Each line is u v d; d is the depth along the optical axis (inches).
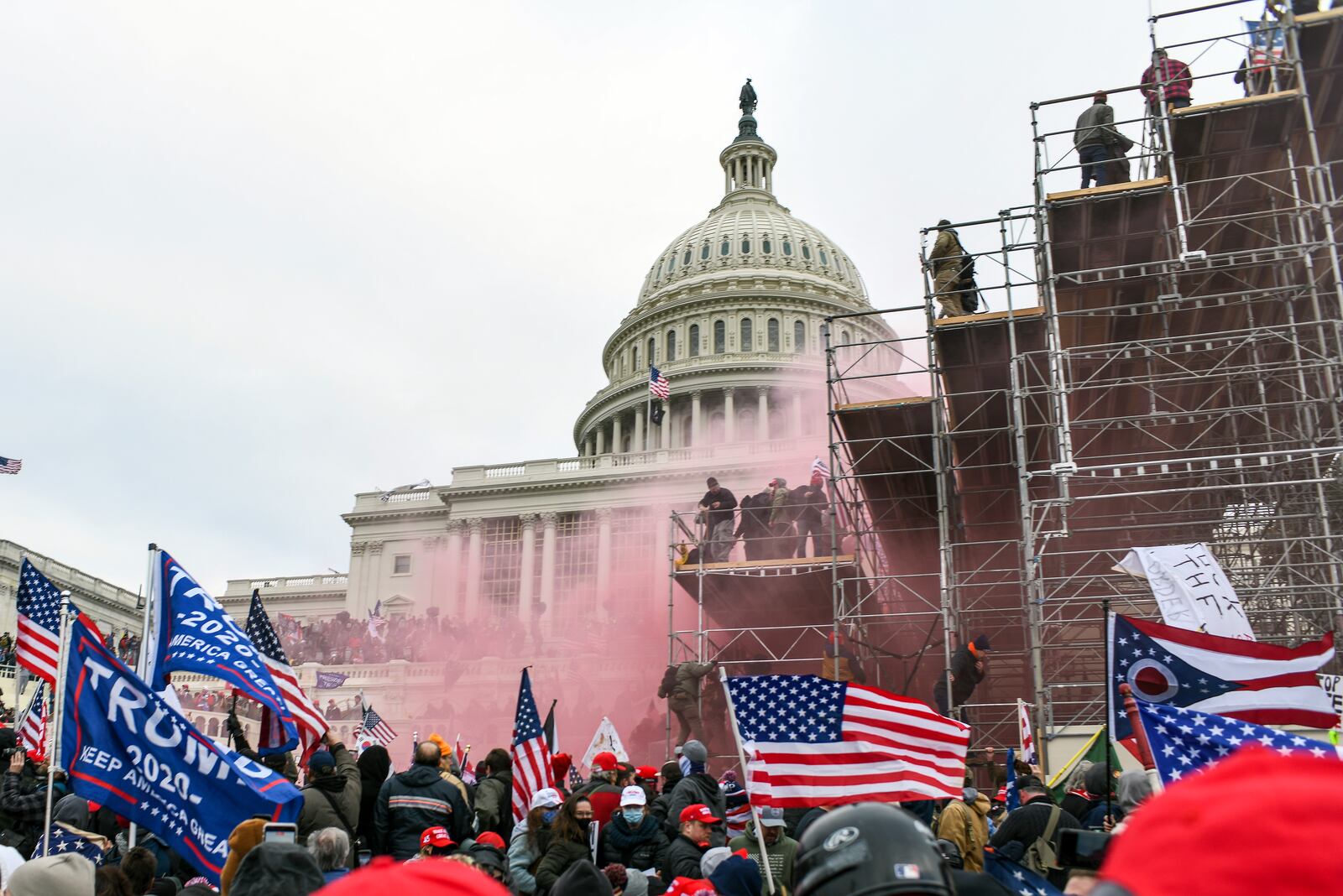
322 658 2603.3
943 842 329.1
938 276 1032.2
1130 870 62.3
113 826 497.7
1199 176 964.0
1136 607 1045.2
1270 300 887.1
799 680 377.7
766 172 4763.8
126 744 333.1
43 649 438.6
